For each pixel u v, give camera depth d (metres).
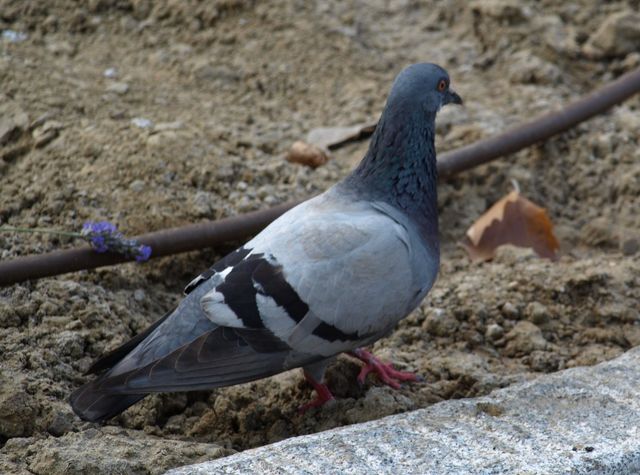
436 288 10.91
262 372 8.24
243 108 13.48
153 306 10.42
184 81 13.86
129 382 7.86
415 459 7.59
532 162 13.12
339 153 12.89
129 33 14.66
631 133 13.63
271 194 11.72
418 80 9.24
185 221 11.18
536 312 10.44
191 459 7.96
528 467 7.50
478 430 8.03
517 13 15.30
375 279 8.52
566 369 9.35
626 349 10.23
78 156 11.81
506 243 11.77
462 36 15.62
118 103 12.93
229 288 8.27
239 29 14.83
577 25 15.91
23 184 11.48
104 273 10.45
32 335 9.40
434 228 9.40
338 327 8.47
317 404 9.15
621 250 11.91
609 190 12.82
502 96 14.32
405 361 9.96
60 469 7.67
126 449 7.95
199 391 9.36
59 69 13.42
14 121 12.14
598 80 15.07
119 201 11.33
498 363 9.99
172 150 11.91
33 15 14.55
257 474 7.37
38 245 10.66
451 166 12.25
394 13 15.95
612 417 8.22
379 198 9.17
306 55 14.48
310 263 8.39
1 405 8.44
